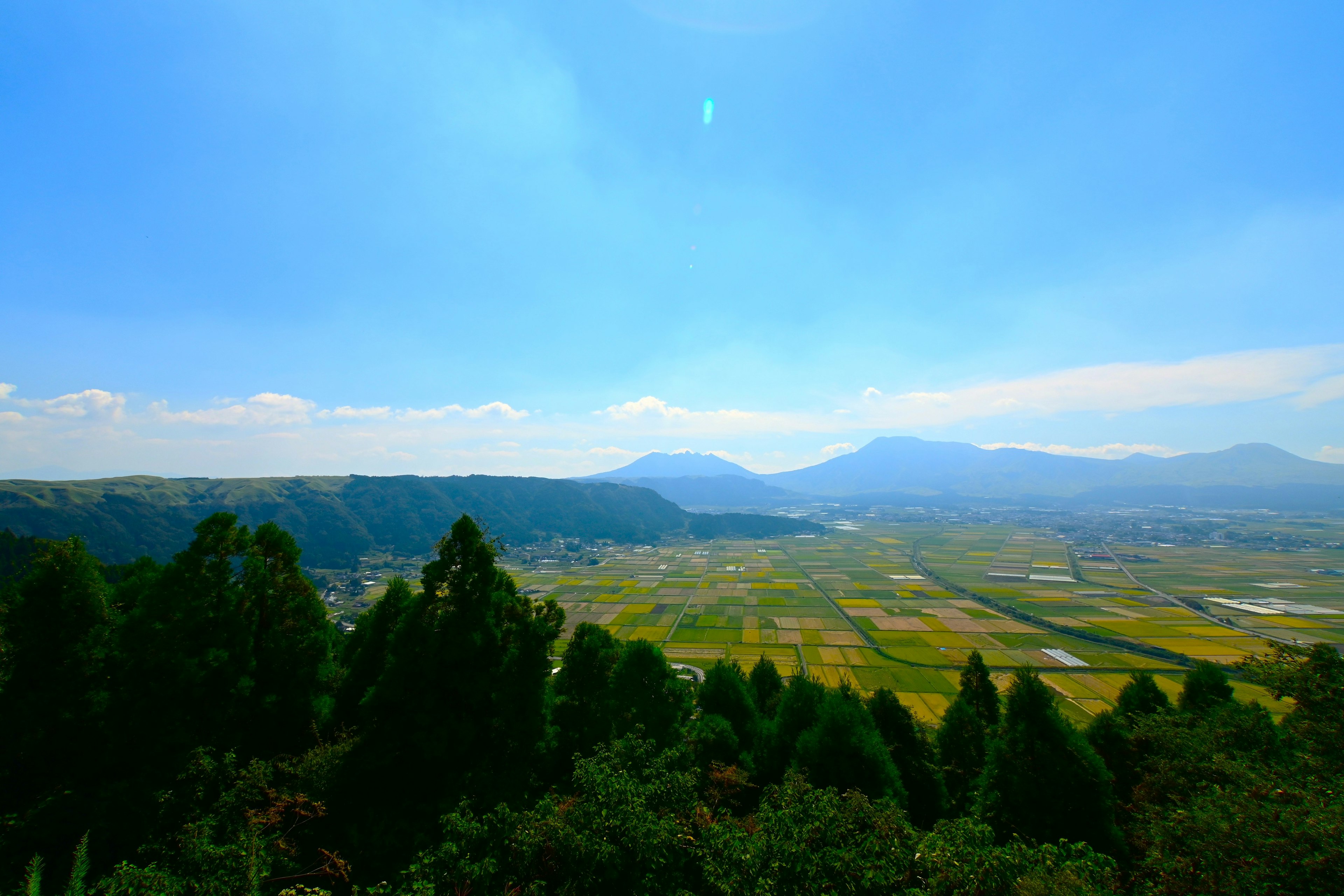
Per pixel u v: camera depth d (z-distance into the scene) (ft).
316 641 90.33
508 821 46.83
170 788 63.82
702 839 47.78
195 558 77.51
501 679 82.79
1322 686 59.16
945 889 40.40
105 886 38.42
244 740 78.79
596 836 45.34
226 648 78.18
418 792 74.54
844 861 42.60
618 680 102.78
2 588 72.90
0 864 51.01
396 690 77.30
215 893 39.91
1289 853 38.70
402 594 100.53
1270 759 67.67
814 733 89.51
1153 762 83.10
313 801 61.11
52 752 67.41
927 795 97.50
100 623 75.20
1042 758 80.38
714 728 102.42
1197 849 43.45
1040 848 45.09
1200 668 113.91
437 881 41.93
